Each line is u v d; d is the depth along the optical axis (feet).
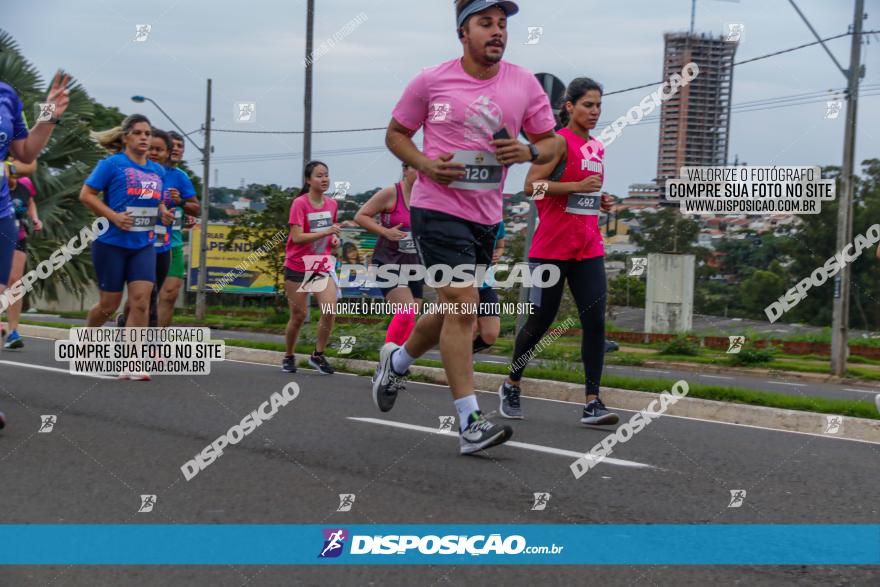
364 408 21.74
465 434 15.66
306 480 13.71
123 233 25.79
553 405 24.52
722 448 17.56
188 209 31.78
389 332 25.25
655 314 80.53
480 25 15.10
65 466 14.38
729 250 101.96
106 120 105.91
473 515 11.98
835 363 55.16
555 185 19.99
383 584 9.40
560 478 14.25
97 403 21.03
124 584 9.36
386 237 24.88
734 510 12.53
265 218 104.37
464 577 9.63
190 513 11.89
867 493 13.75
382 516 11.86
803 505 12.91
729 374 56.54
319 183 29.91
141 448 15.90
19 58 62.59
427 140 15.78
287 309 95.71
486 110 15.33
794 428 21.81
